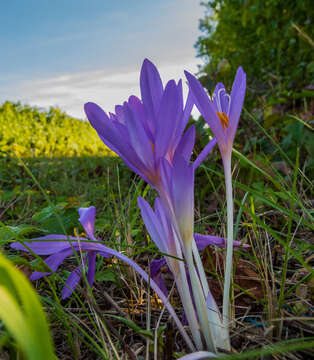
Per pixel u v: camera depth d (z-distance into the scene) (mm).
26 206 561
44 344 75
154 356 158
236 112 165
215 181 542
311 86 562
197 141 581
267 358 161
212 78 626
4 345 147
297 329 196
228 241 171
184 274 168
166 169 157
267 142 576
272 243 337
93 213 200
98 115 153
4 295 73
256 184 428
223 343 159
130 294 268
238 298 234
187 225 155
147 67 163
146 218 175
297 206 365
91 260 195
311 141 459
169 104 148
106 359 162
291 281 258
